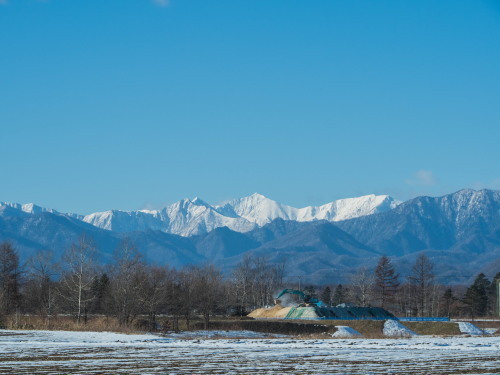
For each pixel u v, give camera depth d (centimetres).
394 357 8925
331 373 7081
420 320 19938
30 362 8069
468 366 7781
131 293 16362
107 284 19325
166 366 7731
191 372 7175
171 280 19250
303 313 19962
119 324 16012
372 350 10181
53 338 12125
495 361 8362
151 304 16250
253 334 14875
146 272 19438
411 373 7075
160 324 17188
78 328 14925
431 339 13750
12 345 10612
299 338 14225
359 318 19538
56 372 7119
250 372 7181
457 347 10888
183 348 10400
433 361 8362
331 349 10362
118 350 9862
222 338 13800
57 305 18200
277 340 12850
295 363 8106
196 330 15900
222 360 8456
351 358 8775
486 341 12925
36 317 16962
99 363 8006
